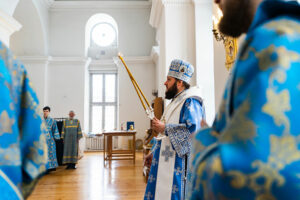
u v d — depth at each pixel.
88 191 4.36
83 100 11.38
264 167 0.40
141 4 11.88
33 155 0.75
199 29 5.07
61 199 3.89
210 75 4.97
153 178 2.14
